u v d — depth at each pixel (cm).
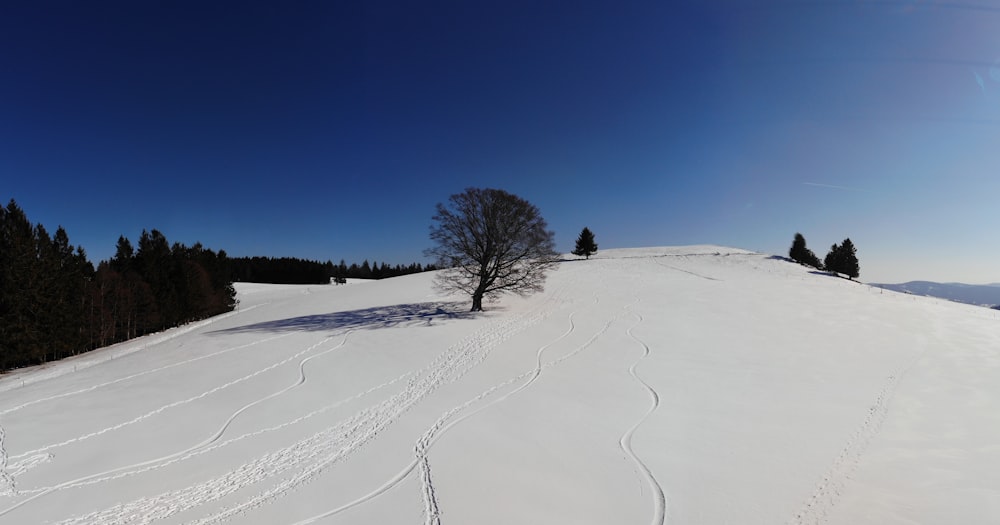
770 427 1233
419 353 2067
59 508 884
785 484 927
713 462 1037
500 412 1377
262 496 919
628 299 3444
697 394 1523
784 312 2895
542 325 2591
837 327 2470
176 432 1259
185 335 3294
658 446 1129
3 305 2783
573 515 835
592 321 2705
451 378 1725
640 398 1496
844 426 1223
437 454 1097
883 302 3200
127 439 1213
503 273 3012
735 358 1952
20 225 2961
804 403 1412
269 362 2016
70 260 3425
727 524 795
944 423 1214
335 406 1455
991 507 796
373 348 2173
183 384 1730
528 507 863
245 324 3366
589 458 1069
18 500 916
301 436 1224
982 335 2227
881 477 935
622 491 918
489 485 948
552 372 1795
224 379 1780
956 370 1692
